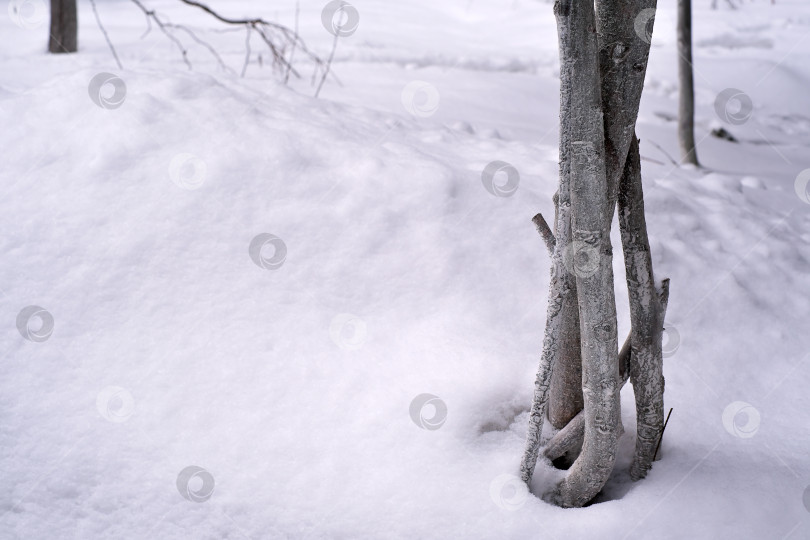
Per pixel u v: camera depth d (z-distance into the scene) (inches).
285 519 87.1
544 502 88.4
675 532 85.8
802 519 86.5
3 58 251.1
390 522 87.1
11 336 95.1
